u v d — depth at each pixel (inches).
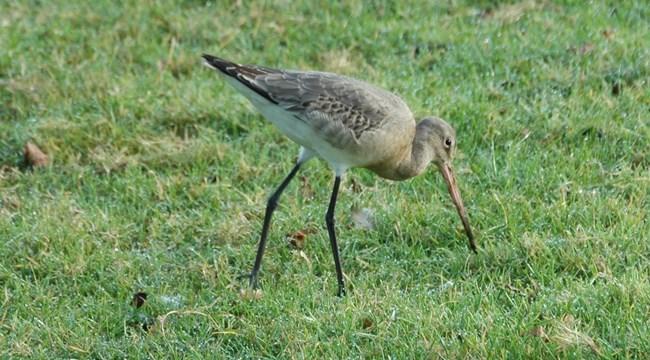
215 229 495.2
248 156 550.9
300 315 422.3
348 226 495.2
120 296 452.8
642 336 386.9
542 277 441.7
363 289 444.1
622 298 414.3
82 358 414.3
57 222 501.7
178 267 472.7
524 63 608.7
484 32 644.7
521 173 519.8
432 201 505.7
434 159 487.5
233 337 420.8
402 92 587.8
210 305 439.8
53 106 597.9
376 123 456.1
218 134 568.7
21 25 675.4
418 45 643.5
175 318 433.1
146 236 499.5
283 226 494.6
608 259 448.5
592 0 675.4
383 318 418.9
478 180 522.3
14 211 518.6
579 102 570.6
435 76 605.0
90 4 697.6
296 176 535.2
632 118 554.3
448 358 389.1
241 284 458.6
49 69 627.8
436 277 454.0
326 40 652.1
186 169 546.3
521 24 657.0
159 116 582.6
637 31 638.5
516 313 412.2
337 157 461.7
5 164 559.2
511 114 565.6
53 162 557.0
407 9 680.4
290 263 469.4
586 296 418.6
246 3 693.3
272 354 409.4
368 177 530.9
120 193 528.4
